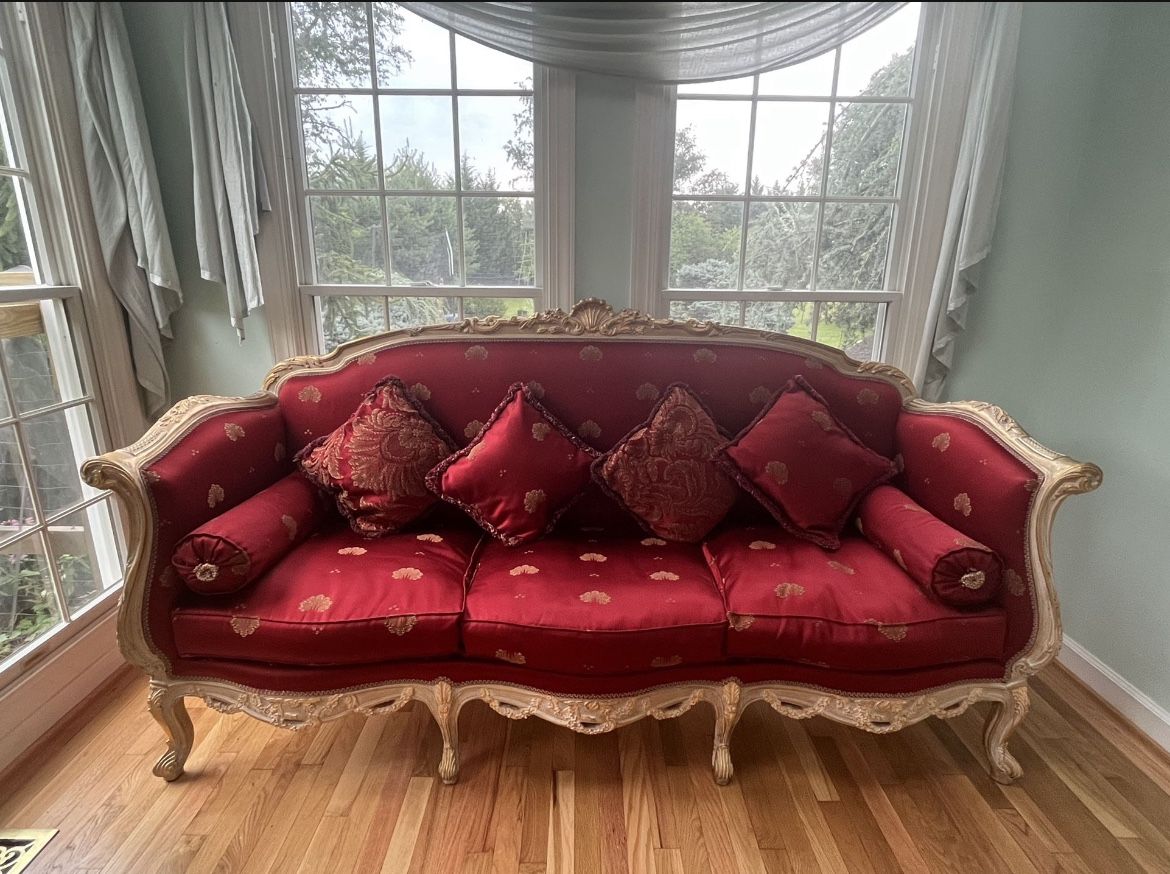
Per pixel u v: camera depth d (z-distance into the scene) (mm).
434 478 1762
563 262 2135
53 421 1829
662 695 1484
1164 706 1663
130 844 1369
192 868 1319
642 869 1327
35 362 1777
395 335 1960
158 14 1876
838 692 1481
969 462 1595
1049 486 1396
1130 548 1762
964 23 1920
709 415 1857
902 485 1861
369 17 1989
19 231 1758
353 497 1760
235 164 1914
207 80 1863
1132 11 1710
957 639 1424
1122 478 1781
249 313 2090
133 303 2002
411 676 1483
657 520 1754
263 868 1322
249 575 1429
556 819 1443
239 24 1896
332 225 2166
